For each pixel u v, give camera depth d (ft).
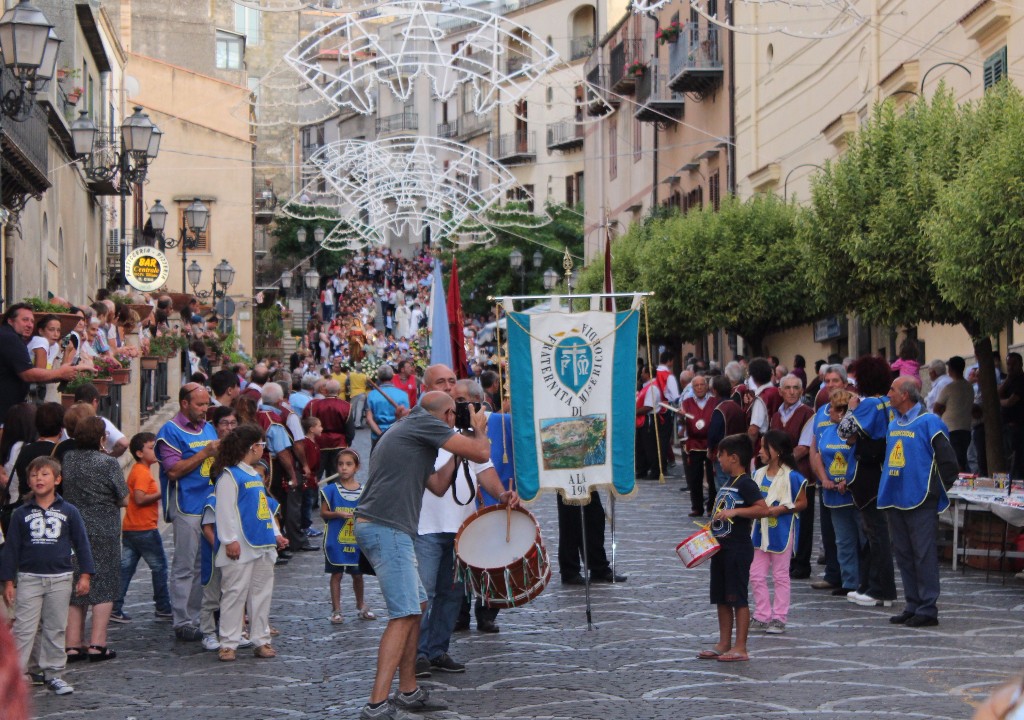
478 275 204.13
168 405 81.82
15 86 53.52
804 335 99.19
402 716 25.30
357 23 68.64
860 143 60.75
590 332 34.81
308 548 52.65
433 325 38.32
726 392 54.70
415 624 25.99
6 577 27.58
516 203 206.49
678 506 65.21
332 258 226.58
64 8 87.45
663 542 51.90
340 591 39.55
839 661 29.66
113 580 31.99
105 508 31.83
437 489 28.89
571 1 220.43
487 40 70.44
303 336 191.62
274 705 26.61
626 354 34.83
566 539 41.98
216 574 33.04
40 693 28.12
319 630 35.37
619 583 42.01
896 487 34.27
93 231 104.94
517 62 230.07
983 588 39.93
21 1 44.16
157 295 95.76
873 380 37.19
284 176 231.30
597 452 34.68
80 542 28.63
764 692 26.63
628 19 162.20
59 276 86.33
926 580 33.91
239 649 32.94
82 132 66.28
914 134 58.85
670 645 32.01
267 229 227.61
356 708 26.22
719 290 89.76
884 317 58.39
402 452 25.90
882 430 36.91
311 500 55.77
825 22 90.89
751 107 110.22
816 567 45.88
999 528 42.93
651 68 140.05
